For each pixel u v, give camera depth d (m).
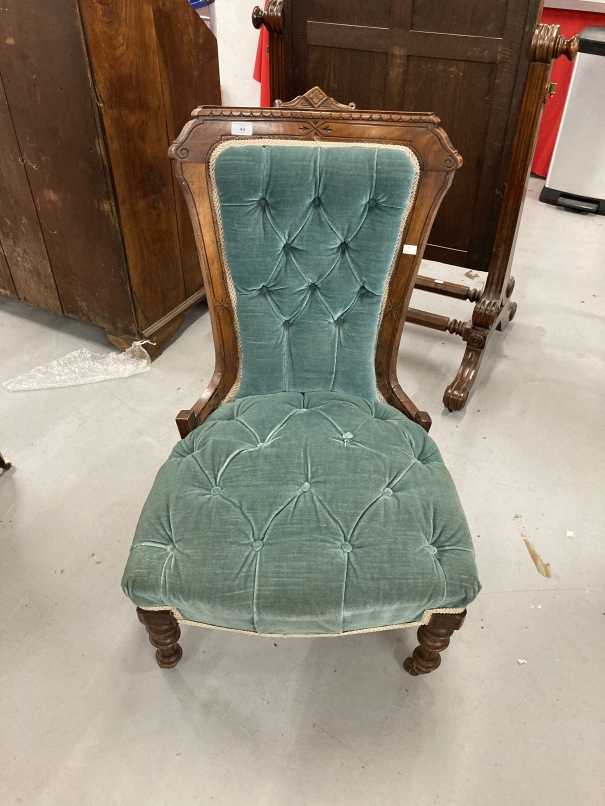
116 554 1.51
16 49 1.60
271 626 1.00
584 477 1.76
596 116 2.95
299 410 1.28
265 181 1.12
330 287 1.23
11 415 1.91
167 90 1.81
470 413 1.97
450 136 1.77
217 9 3.00
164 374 2.10
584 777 1.14
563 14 3.08
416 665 1.24
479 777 1.14
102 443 1.82
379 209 1.14
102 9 1.51
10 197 1.93
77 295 2.07
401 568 0.99
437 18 1.61
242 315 1.25
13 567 1.48
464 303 2.52
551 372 2.16
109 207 1.77
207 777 1.13
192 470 1.14
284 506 1.06
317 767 1.15
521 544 1.56
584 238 3.01
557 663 1.32
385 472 1.12
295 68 1.85
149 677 1.28
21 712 1.22
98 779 1.13
